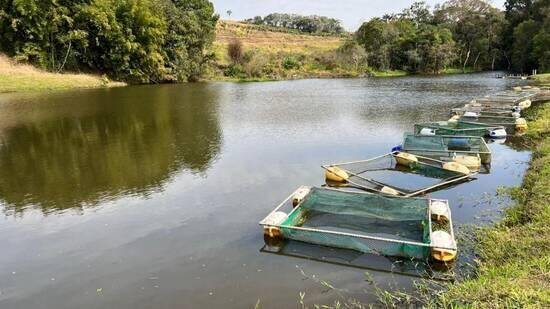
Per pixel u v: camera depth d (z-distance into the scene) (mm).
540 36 50438
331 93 36406
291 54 67312
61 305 6145
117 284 6602
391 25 71438
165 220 9078
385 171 12117
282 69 60531
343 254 7137
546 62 49500
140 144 16625
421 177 11461
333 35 100062
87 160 14305
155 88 42562
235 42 63438
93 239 8297
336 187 10906
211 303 5902
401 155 12625
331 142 16344
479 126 17266
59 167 13539
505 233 7113
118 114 24484
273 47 73125
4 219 9492
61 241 8273
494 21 69750
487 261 6363
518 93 27688
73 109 26391
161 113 24875
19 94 33812
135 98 32875
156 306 5934
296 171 12469
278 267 6828
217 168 12984
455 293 5352
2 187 11719
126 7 45375
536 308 4406
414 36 67000
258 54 63281
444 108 25125
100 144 16734
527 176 10406
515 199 9148
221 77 56156
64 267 7262
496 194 9727
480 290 5172
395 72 65812
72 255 7676
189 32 52938
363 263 6812
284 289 6160
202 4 58156
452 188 10367
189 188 11148
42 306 6148
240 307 5758
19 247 8094
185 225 8758
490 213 8547
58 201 10523
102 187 11461
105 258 7500
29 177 12578
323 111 24859
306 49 73375
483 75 58406
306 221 8484
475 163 11898
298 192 9562
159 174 12492
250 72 57969
